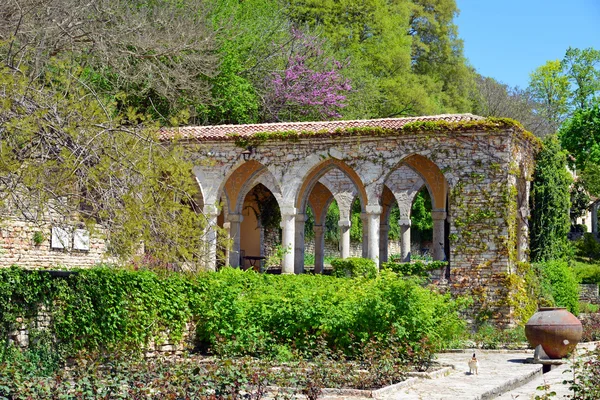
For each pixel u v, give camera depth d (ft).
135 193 49.26
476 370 60.29
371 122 102.63
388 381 54.34
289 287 73.00
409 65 182.80
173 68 123.13
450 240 96.48
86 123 48.39
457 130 96.73
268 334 66.64
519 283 96.99
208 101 133.90
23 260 73.77
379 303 64.75
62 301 55.93
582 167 152.87
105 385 41.93
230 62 136.67
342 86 155.63
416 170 114.01
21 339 53.01
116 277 60.18
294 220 104.01
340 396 49.24
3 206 46.37
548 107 224.33
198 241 54.19
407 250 126.00
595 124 149.79
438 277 98.32
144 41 109.19
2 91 47.62
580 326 68.85
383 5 182.50
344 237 124.36
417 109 179.52
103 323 58.70
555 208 111.45
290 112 150.92
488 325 93.35
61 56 89.51
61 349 55.47
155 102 128.67
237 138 104.68
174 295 65.82
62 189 47.19
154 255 52.65
